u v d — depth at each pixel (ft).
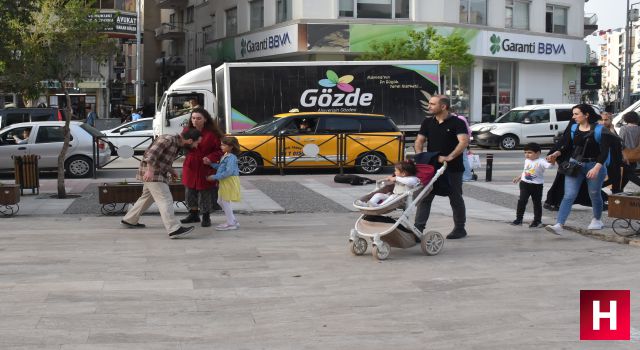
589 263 26.04
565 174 30.91
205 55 144.15
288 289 22.12
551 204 35.73
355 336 17.44
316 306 20.18
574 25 134.21
